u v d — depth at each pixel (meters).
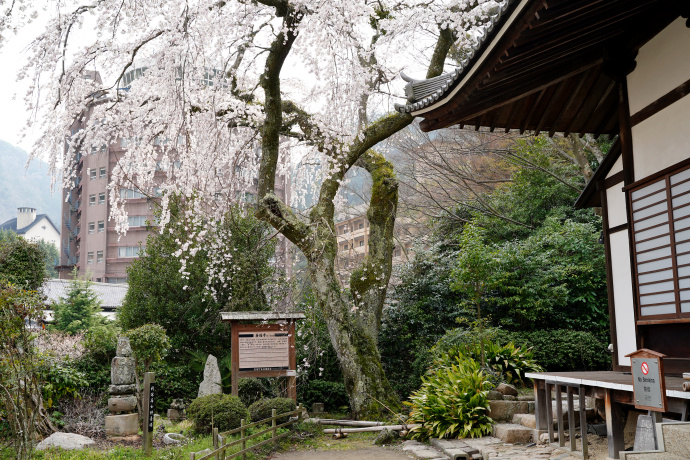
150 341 8.38
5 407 6.20
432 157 17.91
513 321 12.30
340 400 11.52
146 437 6.43
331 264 9.99
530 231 14.49
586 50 6.12
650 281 5.69
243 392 10.69
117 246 36.19
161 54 7.43
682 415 4.38
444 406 7.49
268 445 7.25
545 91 7.09
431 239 16.06
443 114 6.64
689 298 5.09
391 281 15.11
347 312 9.93
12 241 11.68
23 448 5.73
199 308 12.56
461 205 16.31
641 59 5.94
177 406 10.05
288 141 12.69
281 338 9.55
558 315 11.84
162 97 8.17
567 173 15.38
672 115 5.42
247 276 12.45
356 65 7.83
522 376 9.66
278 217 9.88
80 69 7.60
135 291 12.77
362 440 7.96
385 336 12.68
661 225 5.53
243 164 11.53
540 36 5.10
